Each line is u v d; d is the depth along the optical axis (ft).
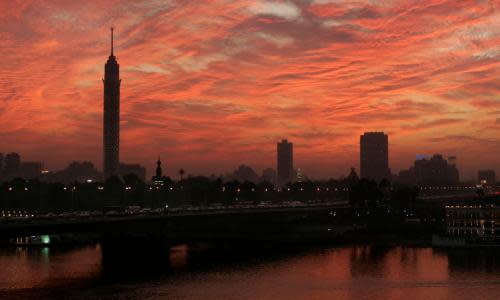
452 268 644.27
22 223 562.25
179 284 555.69
